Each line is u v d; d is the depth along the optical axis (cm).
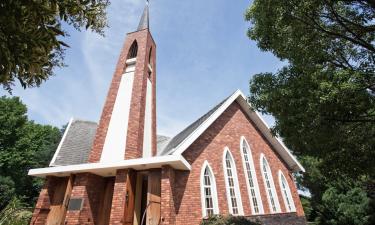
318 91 743
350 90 686
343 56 847
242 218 1148
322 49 807
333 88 712
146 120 1650
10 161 3772
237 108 1822
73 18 326
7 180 3553
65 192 1336
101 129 1517
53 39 280
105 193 1332
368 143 891
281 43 888
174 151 1223
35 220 1224
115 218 1099
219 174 1423
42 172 1309
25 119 4281
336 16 787
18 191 3819
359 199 2658
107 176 1357
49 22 296
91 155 1433
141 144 1449
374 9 782
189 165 1287
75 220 1132
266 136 1919
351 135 881
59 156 1588
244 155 1666
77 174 1273
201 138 1467
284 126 934
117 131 1506
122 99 1631
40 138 4491
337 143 881
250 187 1566
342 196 2794
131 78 1716
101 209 1280
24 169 4028
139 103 1541
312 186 3412
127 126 1505
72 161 1583
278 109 929
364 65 778
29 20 262
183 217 1189
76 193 1210
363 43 779
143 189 1403
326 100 715
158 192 1167
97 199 1280
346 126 850
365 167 930
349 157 935
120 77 1722
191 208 1227
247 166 1641
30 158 4062
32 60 270
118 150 1435
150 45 1958
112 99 1627
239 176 1516
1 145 3906
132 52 1909
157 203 1141
